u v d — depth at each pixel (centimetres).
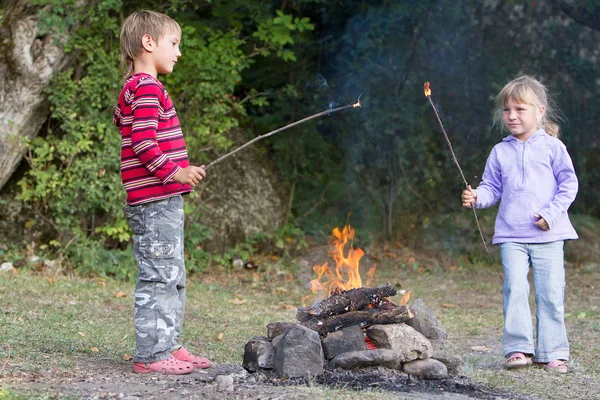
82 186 854
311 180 1103
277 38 942
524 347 497
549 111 561
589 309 781
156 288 418
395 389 397
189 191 427
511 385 436
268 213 1054
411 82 1111
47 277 801
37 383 379
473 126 1120
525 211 507
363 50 1094
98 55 858
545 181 509
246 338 583
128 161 419
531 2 1109
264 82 1096
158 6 917
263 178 1067
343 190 1105
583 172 1150
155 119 411
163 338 418
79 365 430
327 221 1091
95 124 876
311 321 432
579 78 1131
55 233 896
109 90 872
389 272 1005
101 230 877
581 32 1124
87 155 877
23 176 889
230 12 966
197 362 439
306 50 1101
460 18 1095
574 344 588
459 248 1091
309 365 410
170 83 913
